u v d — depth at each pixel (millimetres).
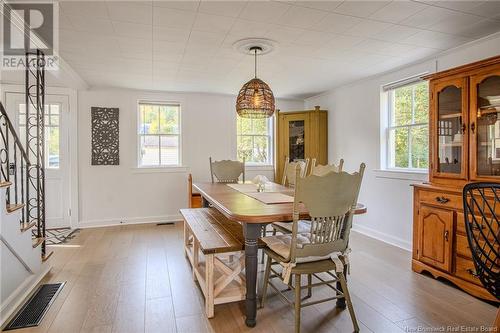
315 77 4141
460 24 2494
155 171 4984
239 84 4520
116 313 2180
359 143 4414
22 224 2445
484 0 2102
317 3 2135
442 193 2666
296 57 3293
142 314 2170
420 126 3584
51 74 3779
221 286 2170
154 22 2416
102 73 3895
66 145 4566
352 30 2600
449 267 2590
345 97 4695
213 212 3273
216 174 4207
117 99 4777
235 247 2135
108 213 4773
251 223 1991
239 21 2410
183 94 5090
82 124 4621
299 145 5266
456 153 2666
